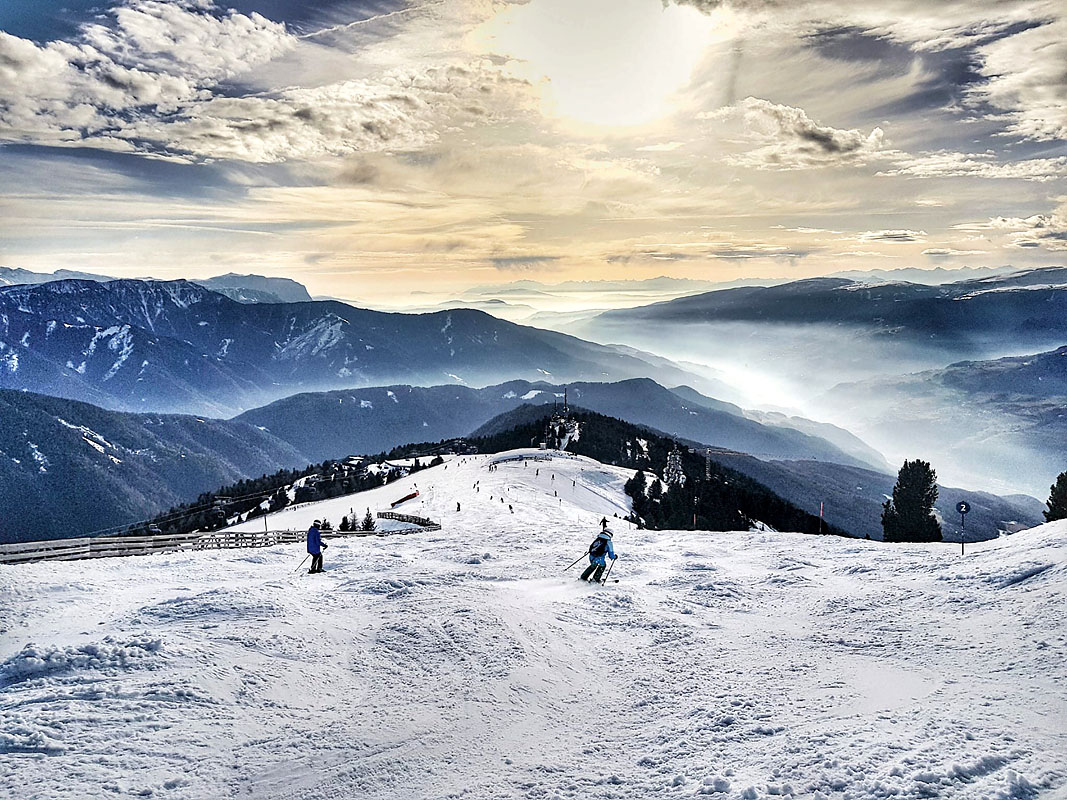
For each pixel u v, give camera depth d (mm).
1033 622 12594
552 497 81250
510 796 7730
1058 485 41469
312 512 103000
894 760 7980
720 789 7719
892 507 52781
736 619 15195
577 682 11539
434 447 192625
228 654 11414
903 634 13156
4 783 7562
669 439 180000
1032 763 7777
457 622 13625
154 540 29891
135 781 7777
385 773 8273
